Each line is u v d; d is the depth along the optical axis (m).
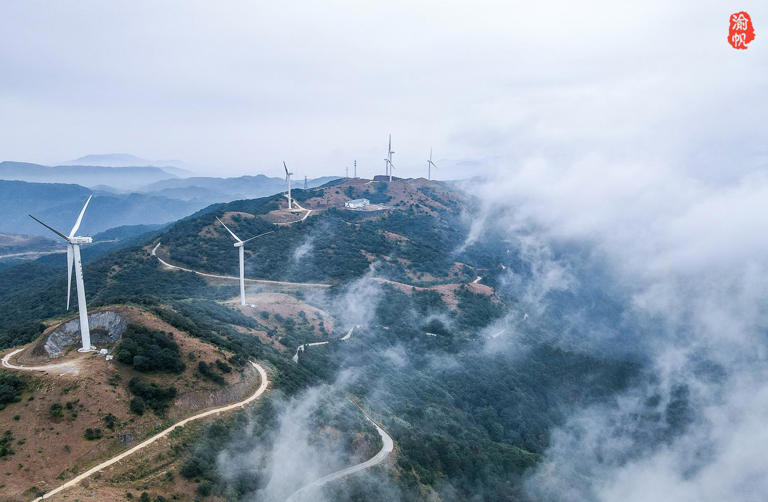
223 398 99.81
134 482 76.50
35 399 83.38
